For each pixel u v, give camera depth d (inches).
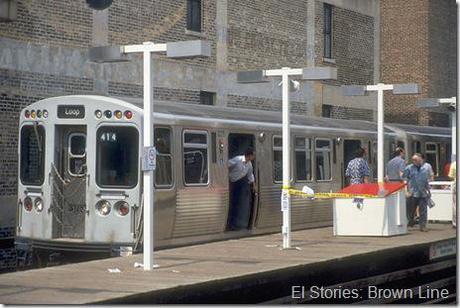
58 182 842.2
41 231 847.7
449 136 1601.9
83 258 829.2
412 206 1061.8
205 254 733.3
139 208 799.7
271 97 1507.1
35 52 1042.1
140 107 820.0
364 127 1300.4
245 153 962.1
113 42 1159.6
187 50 644.7
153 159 637.9
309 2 1603.1
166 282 549.0
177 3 1273.4
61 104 840.9
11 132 1012.5
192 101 1320.1
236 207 977.5
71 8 1091.9
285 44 1535.4
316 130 1131.9
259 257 708.0
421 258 868.6
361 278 759.7
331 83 1695.4
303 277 666.2
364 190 929.5
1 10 958.4
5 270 981.2
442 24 2097.7
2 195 1005.2
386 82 2069.4
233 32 1405.0
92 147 823.7
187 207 865.5
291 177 1063.6
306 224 1106.1
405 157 1406.3
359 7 1791.3
